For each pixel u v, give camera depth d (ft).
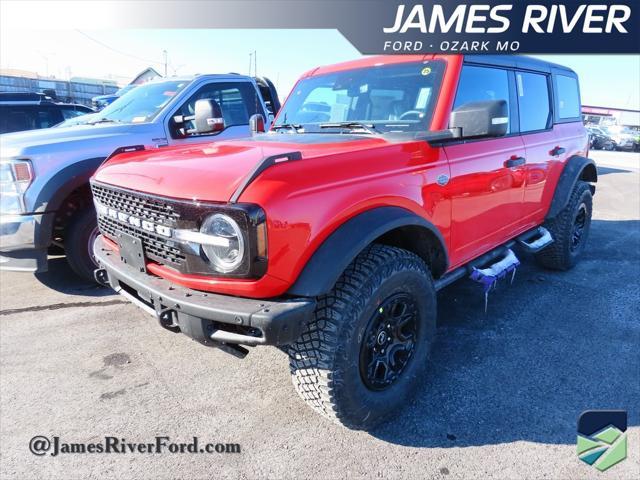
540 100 12.97
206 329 6.50
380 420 7.85
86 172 12.99
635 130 91.15
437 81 9.43
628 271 15.49
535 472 6.84
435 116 9.10
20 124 25.18
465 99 9.63
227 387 9.07
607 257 17.10
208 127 12.92
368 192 7.10
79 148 13.20
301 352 6.93
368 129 9.43
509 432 7.69
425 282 8.09
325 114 10.98
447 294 13.39
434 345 10.46
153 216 7.07
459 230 9.35
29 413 8.26
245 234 5.97
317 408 7.33
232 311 6.08
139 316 12.26
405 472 6.88
